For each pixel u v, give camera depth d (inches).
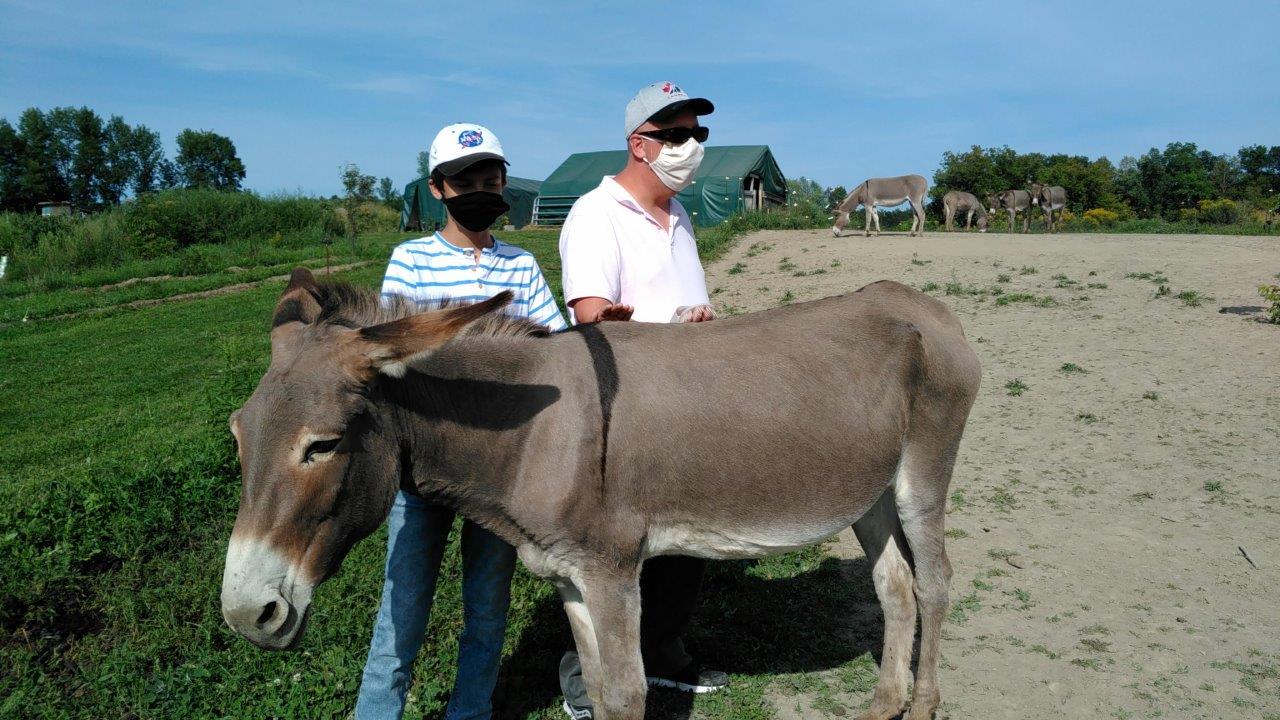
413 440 102.5
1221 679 144.5
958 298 482.9
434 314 91.4
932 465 133.0
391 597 115.6
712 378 114.9
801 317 128.3
